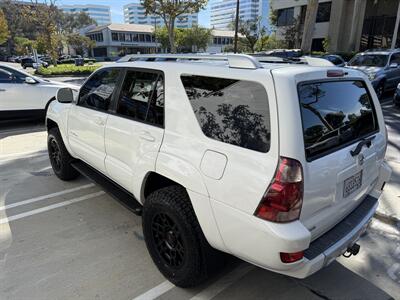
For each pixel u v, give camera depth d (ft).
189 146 7.73
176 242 8.37
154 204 8.42
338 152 7.29
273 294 8.59
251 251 6.75
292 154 6.21
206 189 7.22
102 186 11.37
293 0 113.60
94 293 8.49
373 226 11.82
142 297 8.39
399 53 41.19
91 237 11.00
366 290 8.74
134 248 10.41
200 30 178.19
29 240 10.78
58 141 14.49
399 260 9.94
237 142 6.90
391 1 94.68
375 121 9.37
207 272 8.04
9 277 9.03
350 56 79.15
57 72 81.61
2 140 23.02
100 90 11.60
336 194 7.39
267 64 7.84
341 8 102.17
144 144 8.98
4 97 25.32
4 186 15.03
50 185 15.17
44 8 93.66
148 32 257.55
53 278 9.02
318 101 7.17
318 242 7.25
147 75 9.37
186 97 8.07
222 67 7.53
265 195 6.30
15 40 250.37
